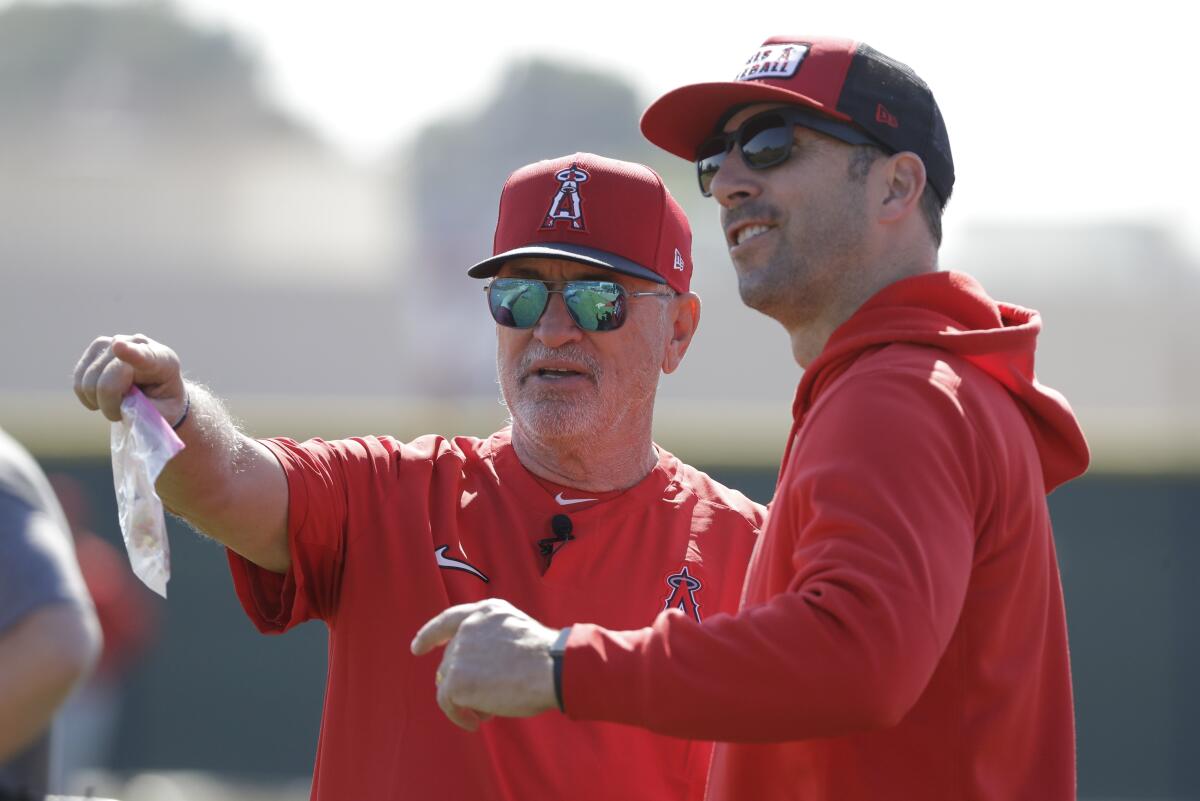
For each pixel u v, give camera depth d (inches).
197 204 2635.3
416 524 437.4
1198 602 1386.6
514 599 439.5
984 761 316.2
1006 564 319.9
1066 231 2151.8
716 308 2262.6
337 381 2512.3
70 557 329.4
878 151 359.9
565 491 464.8
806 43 366.9
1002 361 341.7
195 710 1393.9
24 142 2861.7
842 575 285.1
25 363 2454.5
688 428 1588.3
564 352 463.5
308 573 431.8
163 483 392.8
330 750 430.6
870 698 278.8
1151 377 2027.6
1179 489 1396.4
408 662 423.5
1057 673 347.3
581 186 482.3
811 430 319.6
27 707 310.5
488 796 410.3
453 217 2317.9
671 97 380.2
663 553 458.9
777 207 360.5
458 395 2107.5
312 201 2664.9
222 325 2536.9
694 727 285.3
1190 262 2095.2
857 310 354.9
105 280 2524.6
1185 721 1378.0
